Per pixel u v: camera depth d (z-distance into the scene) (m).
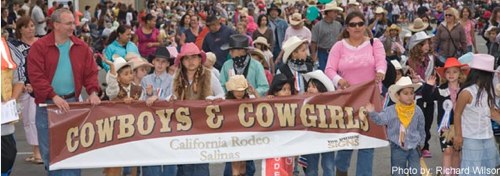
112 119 15.37
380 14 36.97
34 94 15.77
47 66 15.30
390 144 16.47
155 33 28.91
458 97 15.50
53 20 15.23
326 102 15.98
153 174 16.12
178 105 15.48
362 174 16.72
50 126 15.09
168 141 15.47
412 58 23.55
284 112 15.77
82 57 15.59
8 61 14.81
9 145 15.61
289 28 32.09
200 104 15.52
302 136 15.86
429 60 23.86
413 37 23.92
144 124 15.43
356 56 17.19
